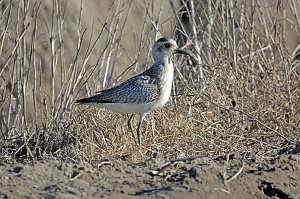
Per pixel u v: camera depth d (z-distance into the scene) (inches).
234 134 522.3
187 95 551.2
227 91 568.4
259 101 554.9
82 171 411.8
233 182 409.1
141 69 629.9
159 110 540.7
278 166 434.6
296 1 760.3
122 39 721.0
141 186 402.6
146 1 746.8
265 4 698.2
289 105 553.9
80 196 381.1
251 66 592.4
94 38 734.5
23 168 409.4
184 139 505.4
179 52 527.8
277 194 410.9
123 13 738.2
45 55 701.9
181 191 392.5
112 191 390.9
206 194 392.8
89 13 753.0
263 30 634.2
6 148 513.0
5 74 615.2
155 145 502.0
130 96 502.9
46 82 695.7
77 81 543.8
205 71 594.9
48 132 515.5
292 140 511.2
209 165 430.0
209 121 533.0
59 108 528.1
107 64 575.2
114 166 430.0
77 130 514.6
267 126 519.5
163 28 639.1
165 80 516.1
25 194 382.6
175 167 433.4
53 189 387.9
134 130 534.6
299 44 642.8
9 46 626.2
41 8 710.5
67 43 722.2
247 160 454.0
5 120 577.6
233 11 609.6
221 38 619.5
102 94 508.4
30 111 664.4
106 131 516.1
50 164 418.0
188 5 674.2
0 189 386.0
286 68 575.2
